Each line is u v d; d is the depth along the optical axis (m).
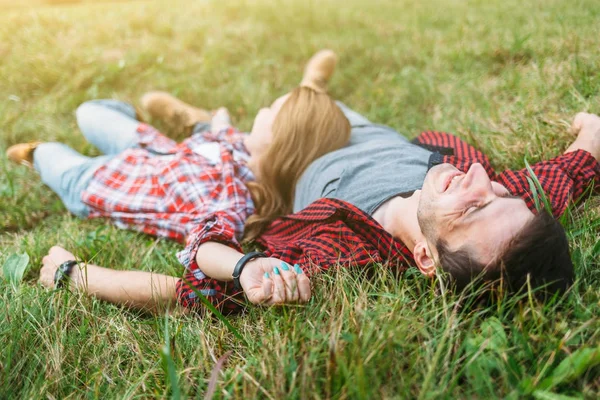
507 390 1.27
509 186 1.87
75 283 1.83
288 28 3.81
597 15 3.00
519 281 1.40
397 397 1.25
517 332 1.35
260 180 2.30
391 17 3.92
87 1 4.65
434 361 1.26
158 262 2.11
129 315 1.80
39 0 4.62
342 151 2.19
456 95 2.84
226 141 2.46
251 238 2.12
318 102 2.32
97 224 2.41
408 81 3.07
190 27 3.82
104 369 1.53
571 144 2.14
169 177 2.28
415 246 1.67
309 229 1.90
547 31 3.04
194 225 2.04
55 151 2.55
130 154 2.47
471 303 1.48
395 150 2.13
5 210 2.45
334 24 3.87
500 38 3.07
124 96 3.24
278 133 2.27
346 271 1.63
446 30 3.56
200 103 3.21
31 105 3.16
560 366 1.28
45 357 1.54
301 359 1.38
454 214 1.47
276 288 1.53
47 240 2.21
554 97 2.47
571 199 1.80
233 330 1.50
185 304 1.74
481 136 2.41
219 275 1.70
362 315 1.44
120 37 3.75
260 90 3.23
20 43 3.56
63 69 3.39
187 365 1.53
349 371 1.29
